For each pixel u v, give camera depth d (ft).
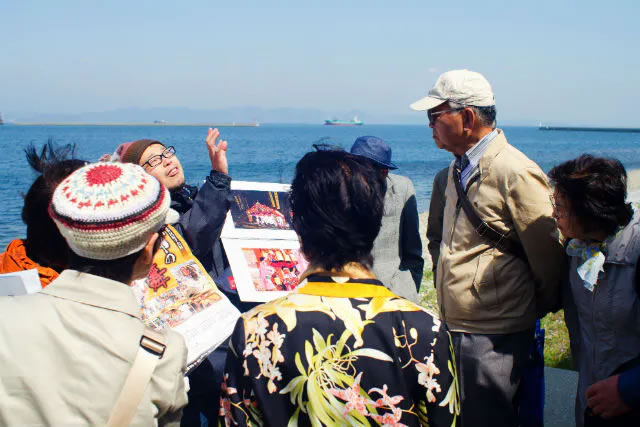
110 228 4.35
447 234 9.94
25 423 4.29
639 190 61.82
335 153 5.11
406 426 4.55
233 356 4.87
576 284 7.64
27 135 383.24
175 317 7.43
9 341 4.35
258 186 10.91
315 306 4.74
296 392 4.56
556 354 15.67
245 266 9.52
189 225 9.14
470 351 9.20
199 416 8.86
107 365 4.44
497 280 8.99
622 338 6.91
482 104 9.12
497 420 9.18
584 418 7.13
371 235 4.95
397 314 4.79
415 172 119.96
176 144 231.30
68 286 4.62
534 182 8.55
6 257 6.70
